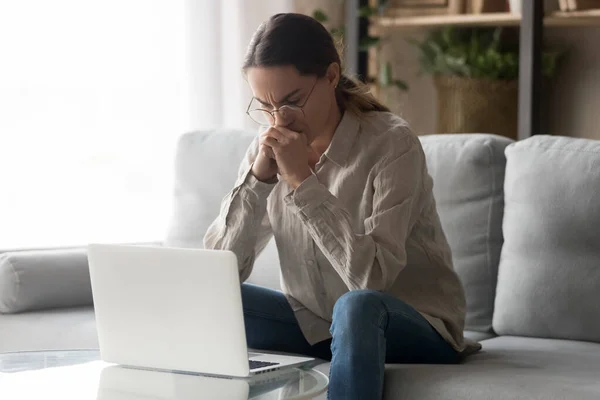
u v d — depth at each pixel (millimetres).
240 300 1701
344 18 4527
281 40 1950
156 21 3807
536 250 2344
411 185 1990
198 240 2865
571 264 2287
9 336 2475
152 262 1775
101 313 1862
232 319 1706
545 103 3588
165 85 3850
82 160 3697
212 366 1746
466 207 2521
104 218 3766
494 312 2455
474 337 2438
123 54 3748
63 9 3604
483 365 1942
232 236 2166
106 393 1599
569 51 3598
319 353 2205
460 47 3943
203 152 2920
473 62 3855
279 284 2674
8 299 2627
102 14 3689
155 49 3814
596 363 1993
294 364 1840
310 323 2178
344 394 1667
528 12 3535
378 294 1781
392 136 2047
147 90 3812
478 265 2502
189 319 1751
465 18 3895
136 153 3812
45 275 2658
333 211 1902
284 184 2168
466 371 1840
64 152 3656
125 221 3812
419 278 2117
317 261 2119
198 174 2910
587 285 2258
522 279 2357
